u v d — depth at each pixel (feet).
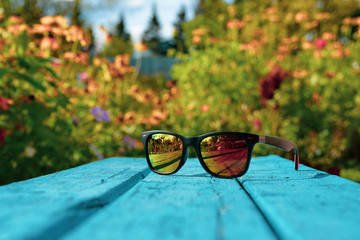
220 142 3.83
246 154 3.75
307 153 10.93
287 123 11.85
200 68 14.07
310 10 20.42
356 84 12.89
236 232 1.76
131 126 10.74
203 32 14.89
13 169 7.33
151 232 1.76
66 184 3.09
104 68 11.59
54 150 7.83
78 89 9.96
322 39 13.43
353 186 3.04
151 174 4.14
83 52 10.06
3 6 9.13
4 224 1.79
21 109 7.37
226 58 14.40
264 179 3.47
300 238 1.59
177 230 1.80
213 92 13.60
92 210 2.39
